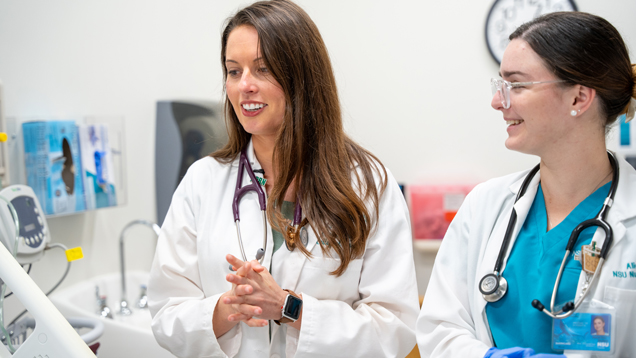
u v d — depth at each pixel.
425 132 2.74
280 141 1.08
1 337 1.29
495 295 0.86
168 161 2.20
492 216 0.95
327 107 1.11
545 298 0.82
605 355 0.76
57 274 1.81
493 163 2.63
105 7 1.96
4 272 0.90
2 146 1.46
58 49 1.78
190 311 1.07
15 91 1.64
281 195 1.10
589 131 0.79
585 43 0.75
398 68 2.77
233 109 1.21
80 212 1.87
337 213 1.07
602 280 0.77
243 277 0.97
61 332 0.89
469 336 0.88
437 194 2.66
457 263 0.98
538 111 0.77
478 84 2.62
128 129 2.08
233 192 1.18
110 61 1.99
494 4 2.53
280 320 1.03
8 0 1.62
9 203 1.25
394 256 1.12
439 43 2.68
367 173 1.15
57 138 1.67
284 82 1.05
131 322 1.87
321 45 1.11
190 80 2.40
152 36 2.18
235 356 1.09
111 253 2.04
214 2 2.54
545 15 0.81
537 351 0.81
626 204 0.80
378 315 1.07
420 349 0.95
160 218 2.24
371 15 2.80
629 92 0.78
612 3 2.36
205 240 1.12
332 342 1.01
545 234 0.86
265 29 1.03
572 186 0.84
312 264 1.08
